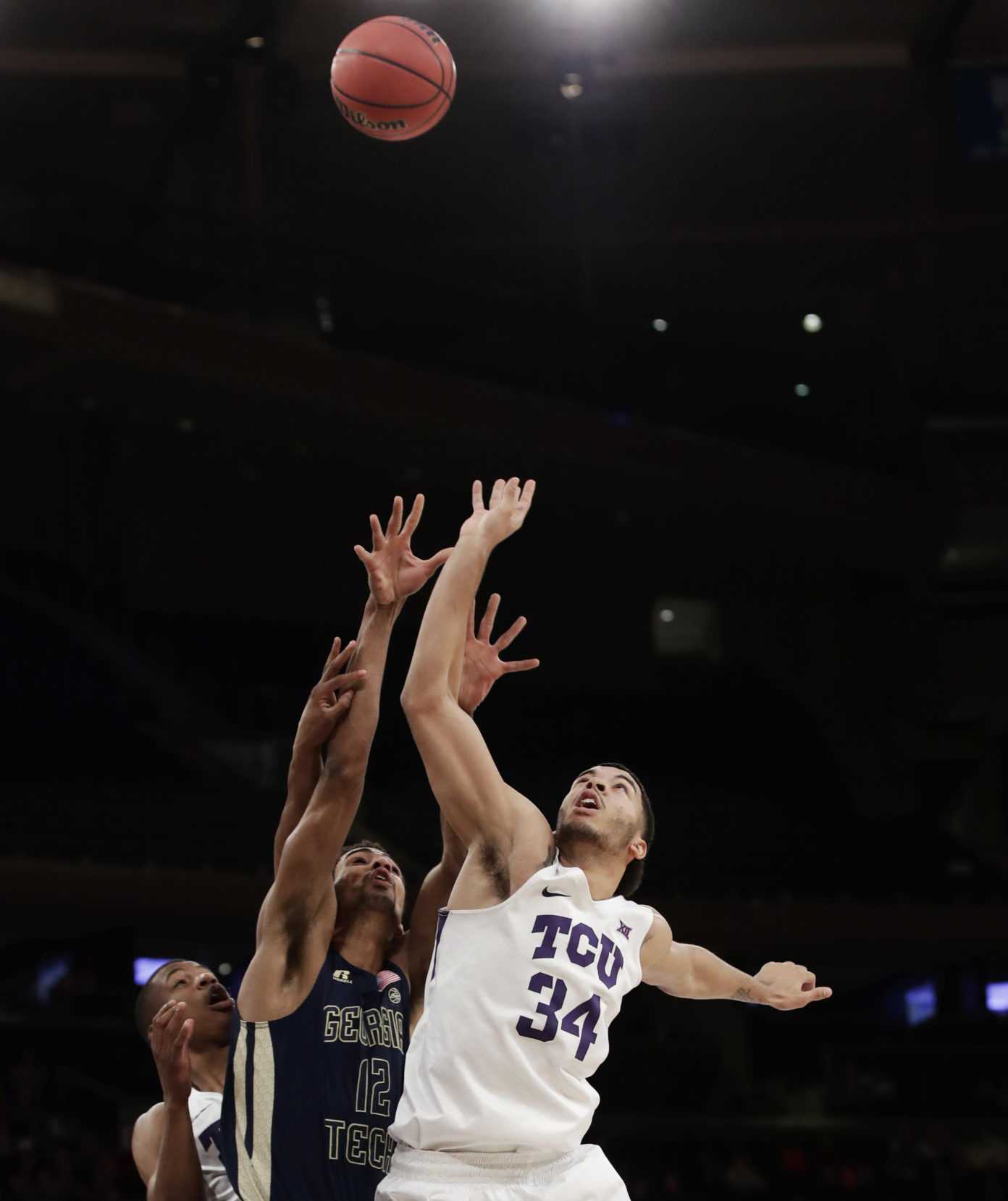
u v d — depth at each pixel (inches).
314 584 864.9
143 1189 507.5
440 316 788.0
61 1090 550.0
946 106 794.8
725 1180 607.8
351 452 757.9
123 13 685.3
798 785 912.9
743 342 864.3
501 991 124.7
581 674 912.3
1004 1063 690.8
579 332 816.9
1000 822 859.4
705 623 912.3
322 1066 138.5
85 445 840.3
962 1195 605.9
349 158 792.9
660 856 765.3
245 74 761.0
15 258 656.4
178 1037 135.0
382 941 150.3
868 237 832.9
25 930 619.8
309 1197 134.3
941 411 852.0
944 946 729.0
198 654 837.2
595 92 745.6
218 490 834.8
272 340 676.7
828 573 915.4
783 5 727.7
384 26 197.8
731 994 148.4
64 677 788.0
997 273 840.9
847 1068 677.9
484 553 140.6
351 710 143.6
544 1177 122.3
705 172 818.2
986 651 853.2
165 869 624.7
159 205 706.8
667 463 769.6
